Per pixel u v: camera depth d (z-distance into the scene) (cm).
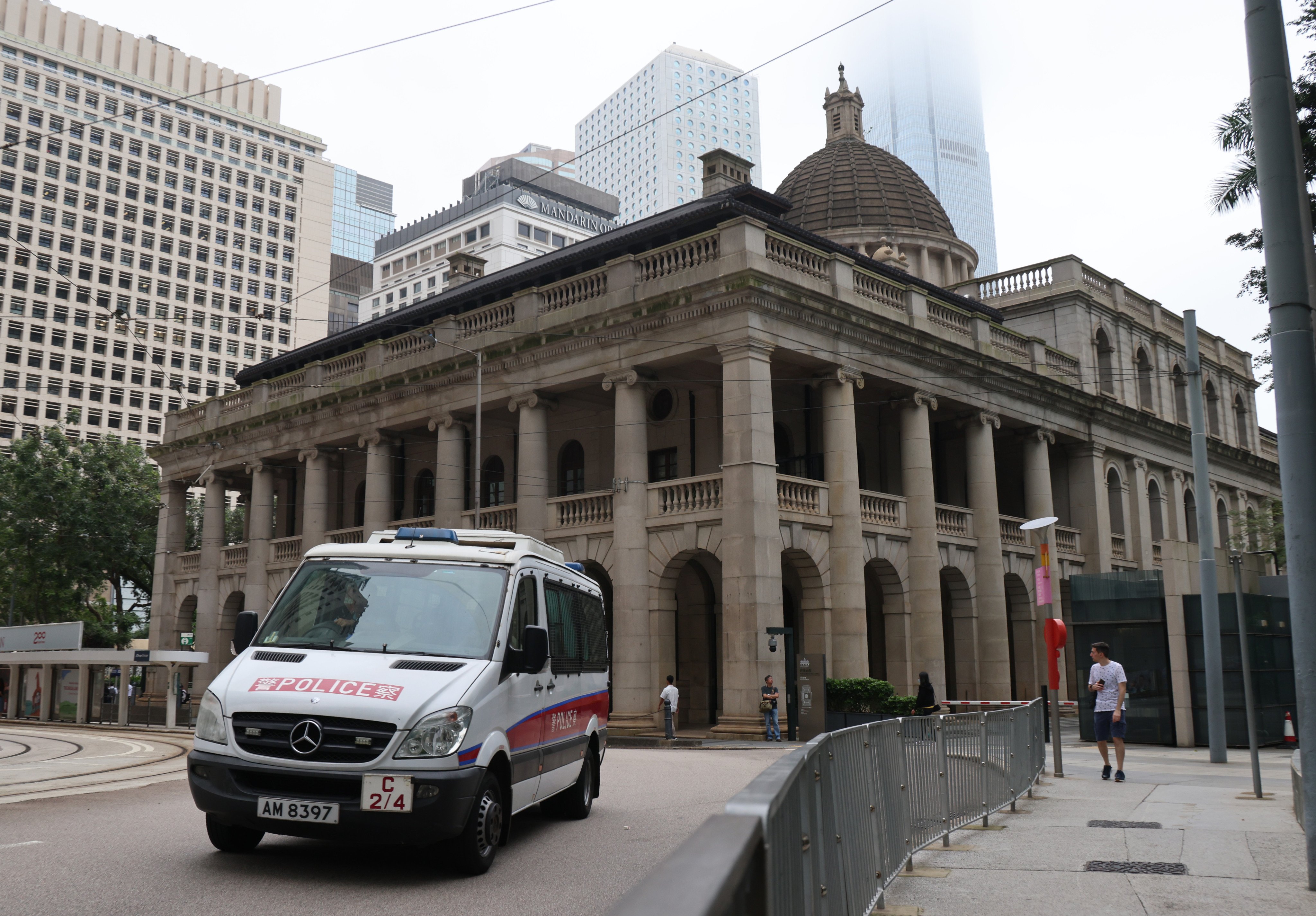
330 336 4253
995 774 1111
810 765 500
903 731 825
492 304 3291
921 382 3139
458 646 895
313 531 3878
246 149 11994
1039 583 1644
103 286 10662
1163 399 4566
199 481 4669
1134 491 4169
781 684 2550
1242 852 871
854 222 4753
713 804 1261
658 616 2772
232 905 690
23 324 10081
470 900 724
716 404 3145
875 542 2948
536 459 3100
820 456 3131
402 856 888
